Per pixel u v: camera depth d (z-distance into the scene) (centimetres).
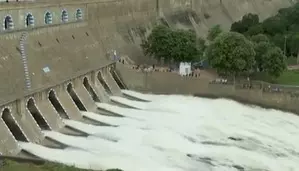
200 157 8369
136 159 8062
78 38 12506
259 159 8394
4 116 8456
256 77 13188
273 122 10562
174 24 18312
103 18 14075
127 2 15425
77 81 10756
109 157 8062
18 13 10344
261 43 12988
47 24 11406
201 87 12312
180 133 9525
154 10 17438
